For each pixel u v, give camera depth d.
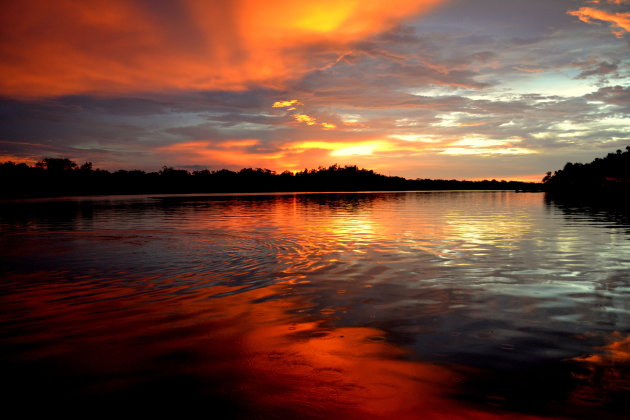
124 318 5.43
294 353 4.29
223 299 6.32
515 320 5.25
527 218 21.53
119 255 10.52
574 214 24.28
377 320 5.31
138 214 27.11
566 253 10.38
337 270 8.48
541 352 4.24
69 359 4.16
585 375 3.74
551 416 3.12
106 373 3.85
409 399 3.38
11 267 9.04
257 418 3.12
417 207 33.84
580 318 5.30
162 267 8.92
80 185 116.88
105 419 3.10
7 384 3.64
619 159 87.81
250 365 4.01
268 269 8.62
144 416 3.14
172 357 4.20
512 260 9.46
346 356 4.21
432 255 10.24
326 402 3.35
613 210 27.97
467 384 3.62
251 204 42.12
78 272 8.47
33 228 17.98
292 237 14.03
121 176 125.94
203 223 19.83
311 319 5.36
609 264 8.89
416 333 4.83
